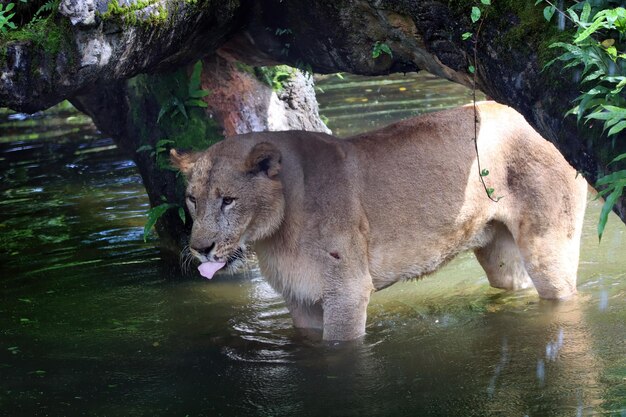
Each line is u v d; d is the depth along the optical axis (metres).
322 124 10.22
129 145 9.38
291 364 6.50
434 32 6.45
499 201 7.28
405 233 6.99
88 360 6.71
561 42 5.30
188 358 6.70
